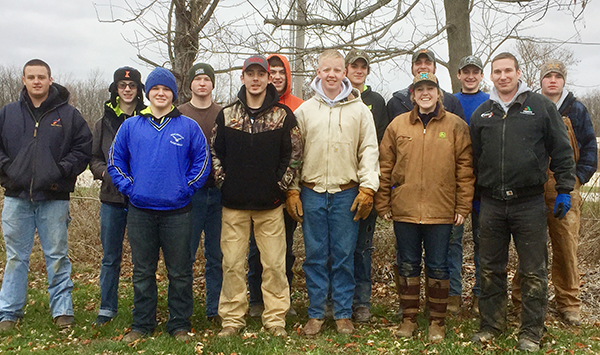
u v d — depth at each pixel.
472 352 3.74
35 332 4.16
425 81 3.99
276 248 4.17
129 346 3.82
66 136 4.32
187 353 3.71
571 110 4.52
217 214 4.52
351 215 4.17
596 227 6.90
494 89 3.94
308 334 4.12
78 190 8.05
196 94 4.62
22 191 4.20
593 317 4.70
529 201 3.80
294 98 4.89
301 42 7.74
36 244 7.35
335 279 4.26
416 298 4.14
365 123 4.21
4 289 4.26
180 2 6.95
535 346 3.73
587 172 4.48
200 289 5.77
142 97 4.56
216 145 4.18
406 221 4.05
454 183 4.05
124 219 4.46
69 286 4.43
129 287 5.84
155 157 3.93
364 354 3.76
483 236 4.00
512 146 3.76
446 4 7.02
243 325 4.20
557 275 4.61
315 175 4.16
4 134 4.23
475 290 4.79
